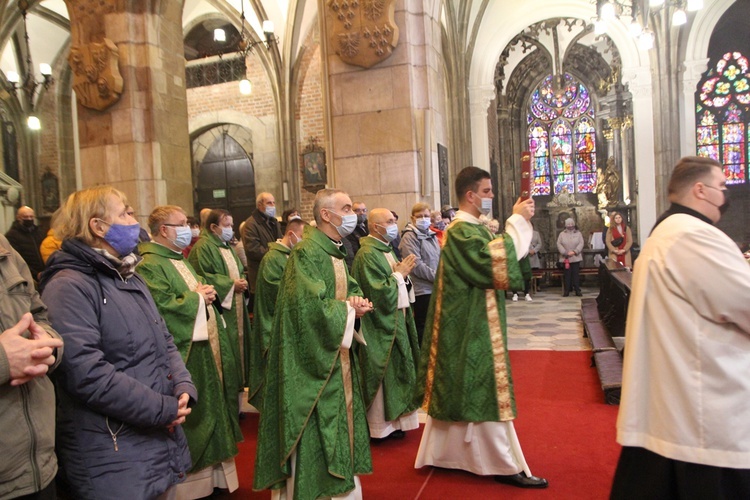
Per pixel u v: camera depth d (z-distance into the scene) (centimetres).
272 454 305
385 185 738
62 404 216
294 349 307
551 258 2058
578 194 2194
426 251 607
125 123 834
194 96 1777
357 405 325
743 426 195
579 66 2153
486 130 1609
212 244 506
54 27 1633
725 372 196
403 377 452
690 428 199
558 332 901
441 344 361
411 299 497
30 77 1358
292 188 1641
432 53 773
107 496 210
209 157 1809
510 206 2214
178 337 348
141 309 232
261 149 1695
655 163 1430
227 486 363
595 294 1457
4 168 1745
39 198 1755
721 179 221
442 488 356
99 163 852
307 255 323
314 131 1622
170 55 879
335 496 302
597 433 444
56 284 212
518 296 1459
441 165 823
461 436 371
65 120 1744
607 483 355
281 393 301
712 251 199
